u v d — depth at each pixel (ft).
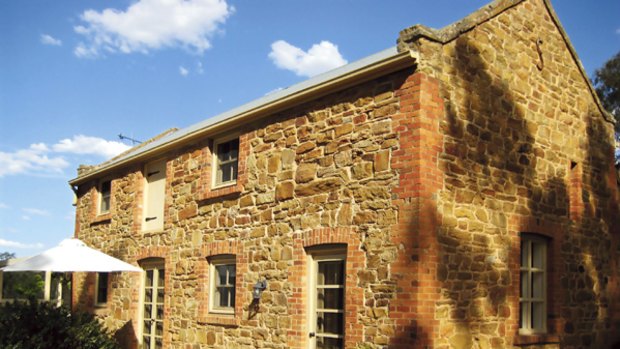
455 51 30.76
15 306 39.52
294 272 33.63
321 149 33.12
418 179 27.78
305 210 33.53
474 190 30.48
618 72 67.10
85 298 56.08
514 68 34.19
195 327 40.98
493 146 31.96
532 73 35.42
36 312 39.14
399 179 28.63
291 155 35.12
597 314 37.58
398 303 27.63
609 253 39.22
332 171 32.17
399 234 28.17
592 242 38.04
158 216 47.73
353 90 31.78
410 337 26.84
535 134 34.91
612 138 41.16
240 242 38.04
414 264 27.27
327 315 32.17
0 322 37.93
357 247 30.01
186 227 43.47
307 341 32.81
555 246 35.19
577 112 38.47
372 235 29.40
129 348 47.83
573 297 36.01
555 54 37.47
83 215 59.88
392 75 29.89
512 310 31.48
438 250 28.09
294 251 33.86
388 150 29.40
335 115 32.58
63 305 42.14
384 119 29.86
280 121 36.35
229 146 41.65
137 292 48.47
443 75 29.81
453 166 29.53
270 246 35.65
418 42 29.04
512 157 33.09
